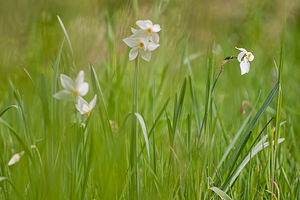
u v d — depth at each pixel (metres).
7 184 2.53
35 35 2.96
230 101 3.02
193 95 2.56
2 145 2.66
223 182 2.57
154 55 2.99
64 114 2.42
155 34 2.44
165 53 3.01
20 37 2.98
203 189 2.52
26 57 2.86
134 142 2.44
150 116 2.81
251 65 4.06
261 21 6.26
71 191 2.43
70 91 2.37
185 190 2.52
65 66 2.49
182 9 3.00
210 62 2.47
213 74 2.49
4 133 2.73
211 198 2.54
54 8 2.68
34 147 2.42
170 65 2.98
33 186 2.45
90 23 2.75
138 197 2.46
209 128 2.52
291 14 7.31
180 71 2.86
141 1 2.98
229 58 2.48
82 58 2.58
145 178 2.51
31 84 2.46
